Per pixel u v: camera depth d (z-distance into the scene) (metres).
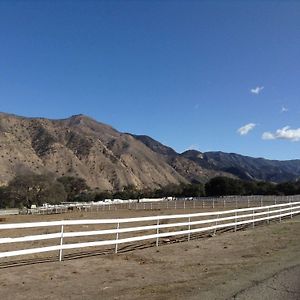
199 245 18.86
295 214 37.47
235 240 20.58
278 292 9.98
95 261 14.70
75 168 160.00
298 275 11.94
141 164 196.00
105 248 18.95
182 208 54.47
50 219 47.25
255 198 60.84
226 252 16.80
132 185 155.88
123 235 24.39
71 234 14.85
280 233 23.28
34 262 14.57
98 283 11.27
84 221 15.12
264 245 18.61
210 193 111.88
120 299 9.52
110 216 46.97
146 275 12.34
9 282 11.29
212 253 16.56
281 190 103.88
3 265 14.02
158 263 14.41
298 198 55.75
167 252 16.83
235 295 9.66
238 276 11.93
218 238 21.52
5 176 134.12
